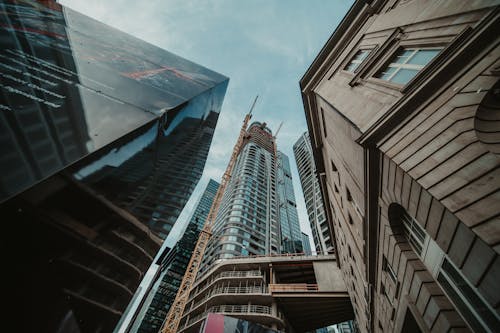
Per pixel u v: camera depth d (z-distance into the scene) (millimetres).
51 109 4113
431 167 6207
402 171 7379
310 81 19094
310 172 85250
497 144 5176
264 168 94312
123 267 5078
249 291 34344
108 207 4605
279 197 88875
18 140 3328
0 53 4559
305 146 99938
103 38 10906
